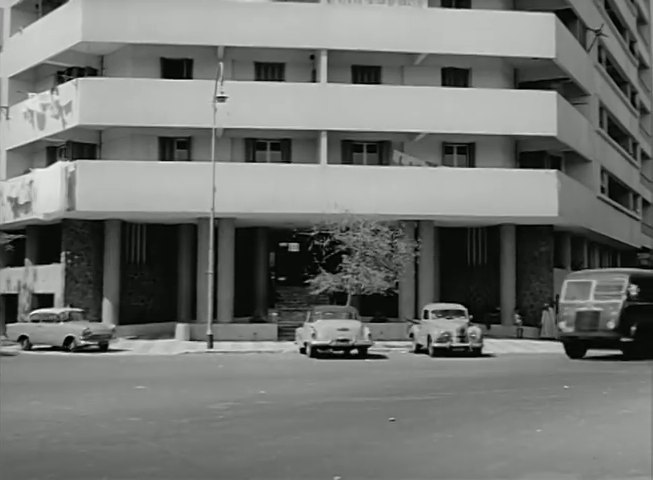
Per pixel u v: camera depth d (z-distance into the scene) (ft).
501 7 129.80
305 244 136.87
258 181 111.96
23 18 139.13
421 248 119.14
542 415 42.86
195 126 112.57
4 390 56.08
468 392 53.52
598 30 146.72
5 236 128.77
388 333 115.96
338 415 43.09
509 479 27.63
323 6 115.85
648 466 29.78
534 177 116.67
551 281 128.26
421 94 116.06
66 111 115.34
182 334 113.09
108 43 115.44
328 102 114.42
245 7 114.93
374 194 113.50
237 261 131.44
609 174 159.12
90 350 100.99
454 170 115.14
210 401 49.37
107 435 36.96
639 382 59.57
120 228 120.98
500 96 117.60
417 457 31.45
